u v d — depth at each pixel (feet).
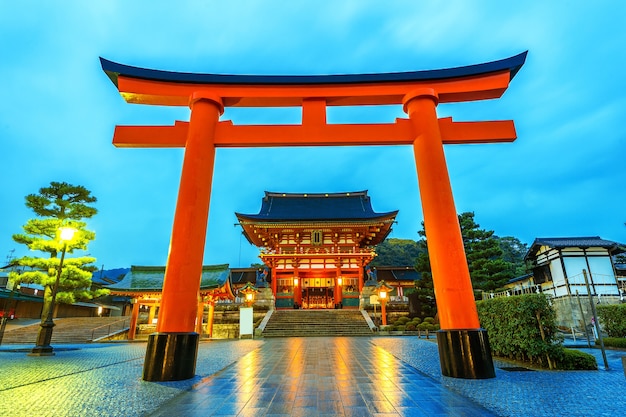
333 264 114.93
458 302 23.44
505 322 32.81
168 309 23.59
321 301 117.60
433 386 20.83
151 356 22.98
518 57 28.37
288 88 29.48
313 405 16.92
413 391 19.60
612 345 43.86
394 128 28.60
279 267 115.24
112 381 22.99
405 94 29.25
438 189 25.91
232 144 28.76
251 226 119.24
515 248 219.41
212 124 28.53
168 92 29.17
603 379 22.68
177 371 22.72
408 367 28.53
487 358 22.71
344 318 89.45
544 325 28.94
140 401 17.67
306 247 118.52
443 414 15.35
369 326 82.69
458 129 28.53
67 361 35.70
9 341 77.36
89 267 64.49
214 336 90.68
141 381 22.67
